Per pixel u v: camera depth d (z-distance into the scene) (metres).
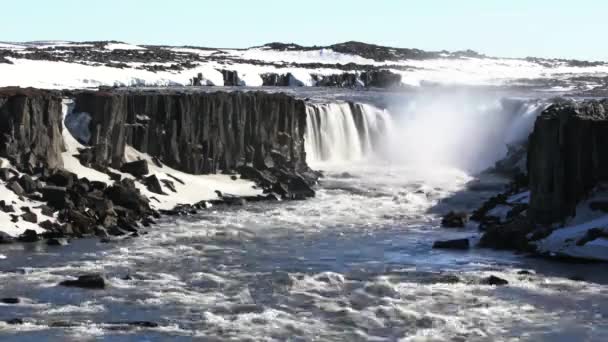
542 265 55.84
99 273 53.06
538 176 62.28
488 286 51.06
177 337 41.81
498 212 70.56
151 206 73.31
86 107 78.25
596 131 61.16
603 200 60.16
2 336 41.22
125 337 41.62
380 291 50.09
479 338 42.38
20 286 49.75
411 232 68.31
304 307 47.09
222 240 64.00
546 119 62.06
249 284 51.53
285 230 68.44
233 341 41.53
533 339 42.22
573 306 47.12
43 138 71.00
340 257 59.22
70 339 41.12
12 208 63.59
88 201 67.62
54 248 59.34
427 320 44.88
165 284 51.12
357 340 41.97
